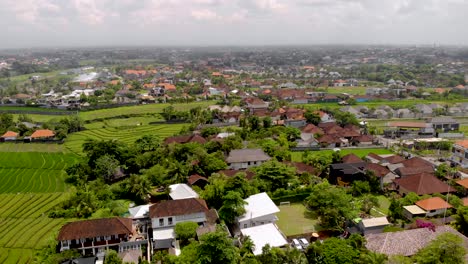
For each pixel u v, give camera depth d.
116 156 136.38
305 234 91.50
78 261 79.94
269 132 175.75
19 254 84.31
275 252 76.38
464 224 85.19
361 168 126.81
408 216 99.94
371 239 78.81
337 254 72.81
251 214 95.19
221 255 72.38
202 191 109.44
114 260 76.44
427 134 193.00
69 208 105.19
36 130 185.50
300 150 164.12
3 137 179.12
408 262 67.62
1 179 131.50
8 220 99.75
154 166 123.06
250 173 122.75
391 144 173.62
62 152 162.50
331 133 181.38
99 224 86.75
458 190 113.38
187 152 134.12
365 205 103.00
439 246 68.38
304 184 119.69
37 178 132.38
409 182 116.19
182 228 87.69
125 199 114.19
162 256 78.81
